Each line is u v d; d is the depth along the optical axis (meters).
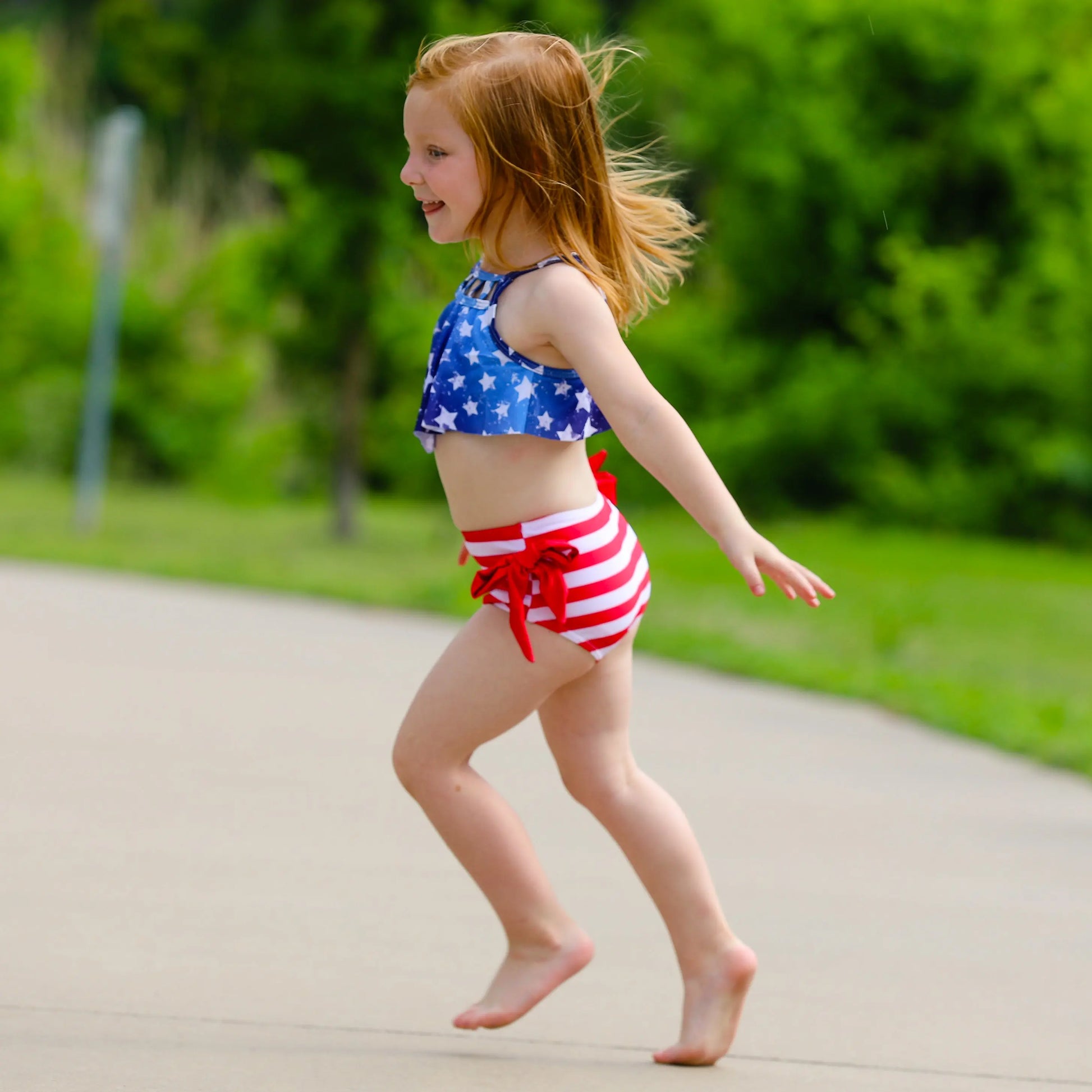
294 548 53.50
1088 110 66.44
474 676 10.11
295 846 16.03
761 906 14.68
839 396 67.50
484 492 10.05
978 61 66.69
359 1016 11.23
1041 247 67.56
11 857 15.11
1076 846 17.53
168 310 77.19
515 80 10.04
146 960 12.30
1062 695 30.08
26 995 11.30
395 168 53.12
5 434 76.31
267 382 79.38
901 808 19.20
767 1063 10.59
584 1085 9.87
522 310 9.91
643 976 12.51
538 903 10.48
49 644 29.00
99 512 61.59
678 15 71.56
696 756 21.95
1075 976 12.93
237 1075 9.73
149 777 18.81
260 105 52.44
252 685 25.80
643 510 68.94
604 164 10.38
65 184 82.25
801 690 28.97
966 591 47.72
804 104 67.81
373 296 55.34
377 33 53.06
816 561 55.31
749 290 71.06
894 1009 11.92
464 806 10.31
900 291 67.19
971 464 67.69
